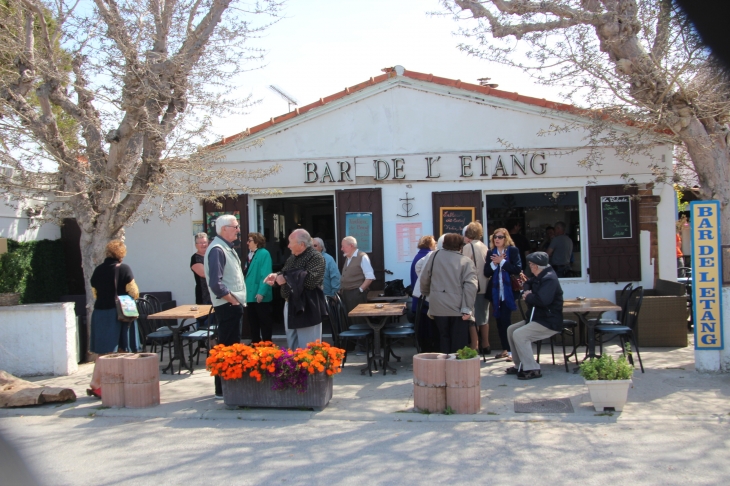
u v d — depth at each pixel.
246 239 10.10
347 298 8.80
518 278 8.07
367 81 9.78
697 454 4.68
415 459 4.77
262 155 10.09
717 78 7.24
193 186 8.88
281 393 6.16
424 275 7.34
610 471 4.41
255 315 8.05
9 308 8.09
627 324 7.62
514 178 9.66
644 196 9.45
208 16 8.59
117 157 8.39
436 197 9.74
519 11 7.87
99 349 6.89
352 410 6.11
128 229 10.44
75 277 11.62
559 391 6.51
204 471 4.66
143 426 5.84
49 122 8.30
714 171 7.43
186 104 8.62
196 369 8.32
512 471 4.47
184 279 10.35
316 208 13.95
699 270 7.03
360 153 9.92
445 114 9.76
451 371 5.87
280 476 4.52
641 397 6.19
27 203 10.45
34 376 8.09
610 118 8.23
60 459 5.00
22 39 8.58
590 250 9.57
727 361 7.01
